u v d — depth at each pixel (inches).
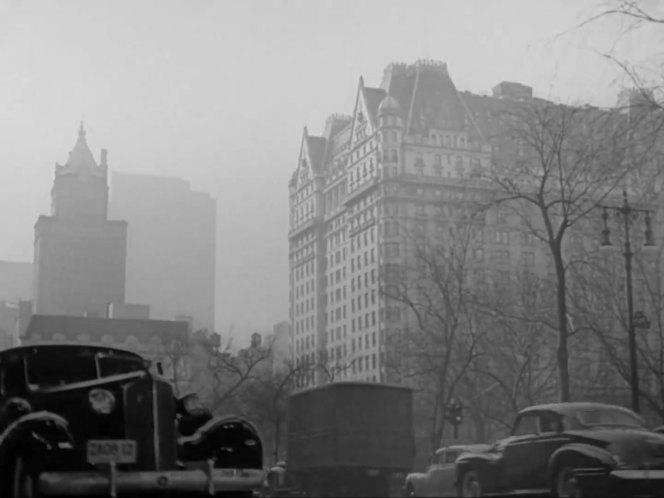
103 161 6781.5
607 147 987.9
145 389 384.2
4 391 396.5
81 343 426.0
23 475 348.2
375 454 1105.4
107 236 6569.9
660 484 516.7
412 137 4507.9
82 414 377.7
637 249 1503.4
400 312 4023.1
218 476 391.2
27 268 7234.3
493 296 2095.2
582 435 554.3
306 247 5575.8
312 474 1171.3
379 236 4446.4
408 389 1139.3
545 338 1969.7
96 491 355.3
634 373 1111.0
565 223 1262.3
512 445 617.6
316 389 1157.1
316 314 5310.0
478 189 1727.4
